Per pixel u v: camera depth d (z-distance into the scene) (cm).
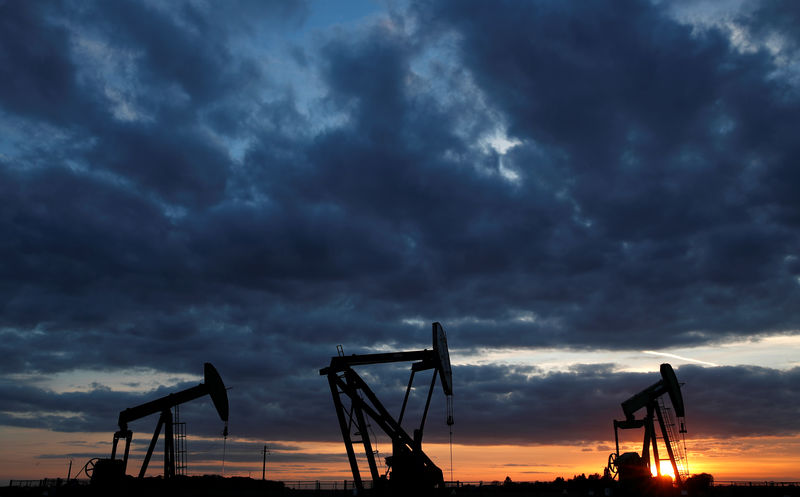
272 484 5906
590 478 5988
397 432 4000
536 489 6131
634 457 5075
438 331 4128
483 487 6197
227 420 4288
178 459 4259
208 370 4356
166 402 4312
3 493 5100
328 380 4041
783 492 5688
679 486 5238
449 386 4209
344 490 5881
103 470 4184
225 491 5628
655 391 5406
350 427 3975
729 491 5794
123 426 4300
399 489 3872
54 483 5297
